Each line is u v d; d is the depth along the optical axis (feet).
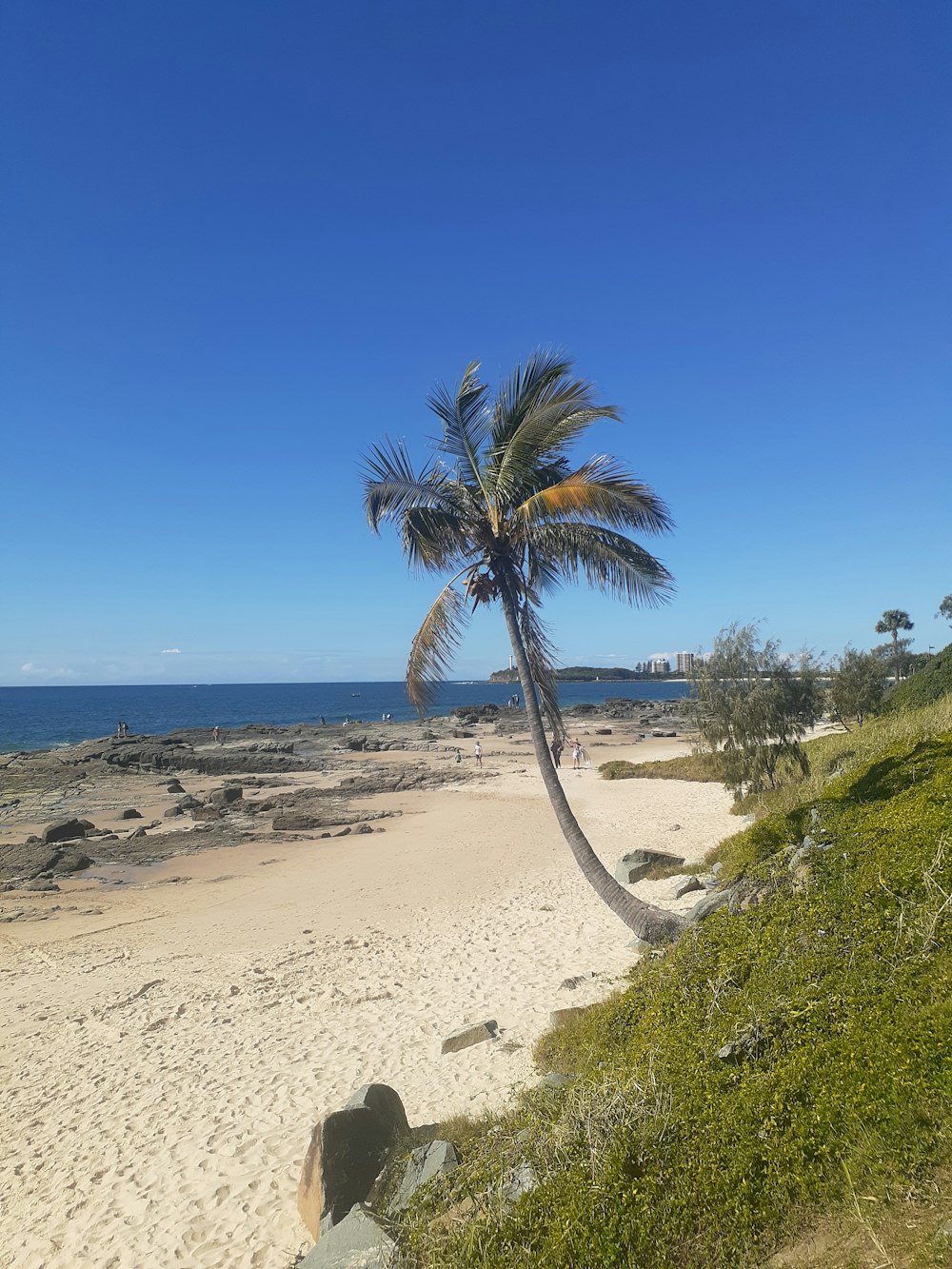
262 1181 22.75
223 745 200.34
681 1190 13.50
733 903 26.08
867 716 84.84
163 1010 39.86
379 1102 21.63
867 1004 15.55
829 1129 13.06
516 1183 15.71
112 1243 20.83
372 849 80.48
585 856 34.99
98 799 130.52
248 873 75.31
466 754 177.17
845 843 23.44
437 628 37.52
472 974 39.32
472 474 36.42
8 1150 27.09
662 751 165.07
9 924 62.08
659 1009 21.65
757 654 59.11
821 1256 11.03
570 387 33.22
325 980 41.63
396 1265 15.10
